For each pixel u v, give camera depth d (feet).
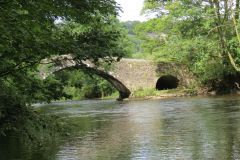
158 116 95.40
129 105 139.03
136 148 54.08
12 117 46.42
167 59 176.55
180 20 153.99
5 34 32.76
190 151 50.49
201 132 65.62
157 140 59.82
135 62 190.39
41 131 47.78
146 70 189.88
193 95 182.09
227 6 104.99
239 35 115.34
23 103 45.29
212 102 131.03
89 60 40.65
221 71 171.53
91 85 225.97
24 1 31.78
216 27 112.57
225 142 55.62
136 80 190.08
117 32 41.57
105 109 125.08
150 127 75.51
